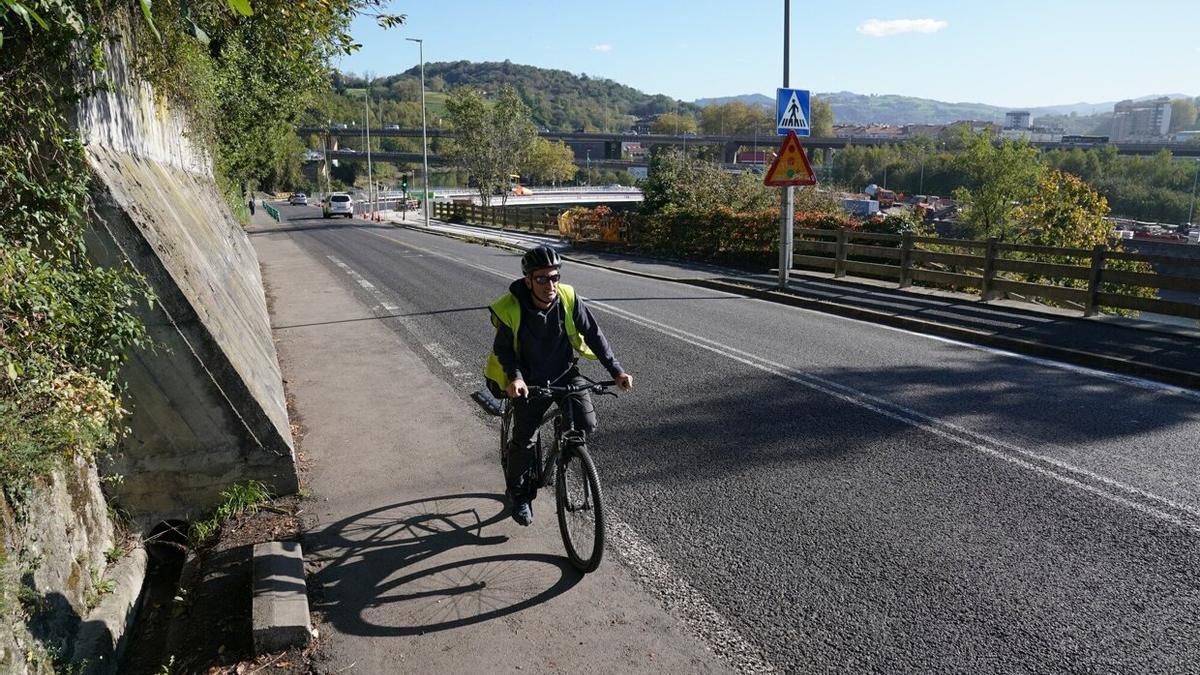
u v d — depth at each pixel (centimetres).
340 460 572
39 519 330
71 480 382
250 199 5844
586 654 335
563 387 417
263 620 342
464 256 2417
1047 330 984
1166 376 757
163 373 464
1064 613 354
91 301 404
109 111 616
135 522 461
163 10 721
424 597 383
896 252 1462
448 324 1145
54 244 416
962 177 11931
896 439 591
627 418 660
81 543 379
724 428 627
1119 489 488
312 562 418
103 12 517
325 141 11106
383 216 6494
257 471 490
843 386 746
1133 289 1950
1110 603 362
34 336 358
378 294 1483
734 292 1502
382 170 14888
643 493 503
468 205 5159
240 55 1762
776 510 471
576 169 13838
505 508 488
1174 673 311
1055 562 400
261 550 406
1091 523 442
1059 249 1134
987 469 526
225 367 481
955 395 710
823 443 585
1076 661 320
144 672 352
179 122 1155
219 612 373
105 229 452
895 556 411
